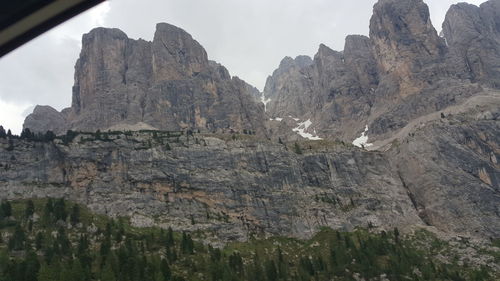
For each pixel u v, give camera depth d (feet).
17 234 608.19
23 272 472.03
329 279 654.53
